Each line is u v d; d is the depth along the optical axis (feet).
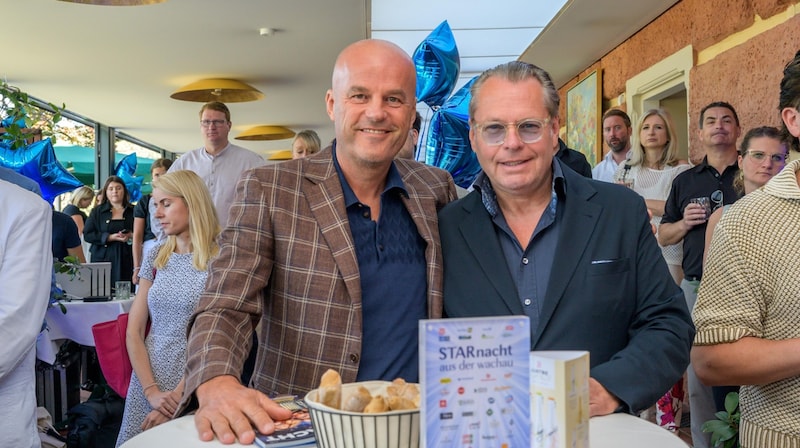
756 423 5.80
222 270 5.60
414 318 5.86
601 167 20.07
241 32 25.17
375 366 5.70
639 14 20.93
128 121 44.86
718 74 17.21
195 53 28.12
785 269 5.57
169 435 4.41
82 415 13.78
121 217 29.07
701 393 12.80
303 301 5.71
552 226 5.93
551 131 5.75
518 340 3.10
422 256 6.05
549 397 3.17
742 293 5.74
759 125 15.25
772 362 5.44
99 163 46.57
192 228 10.63
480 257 5.91
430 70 13.51
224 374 4.93
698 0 18.40
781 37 14.34
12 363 6.84
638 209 5.98
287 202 5.85
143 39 25.98
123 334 10.96
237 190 5.98
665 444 4.09
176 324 10.44
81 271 18.38
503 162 5.67
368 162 5.74
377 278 5.82
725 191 14.25
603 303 5.66
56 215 18.95
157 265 10.80
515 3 21.12
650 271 5.82
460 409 3.01
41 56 28.25
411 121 5.88
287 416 4.61
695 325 5.91
